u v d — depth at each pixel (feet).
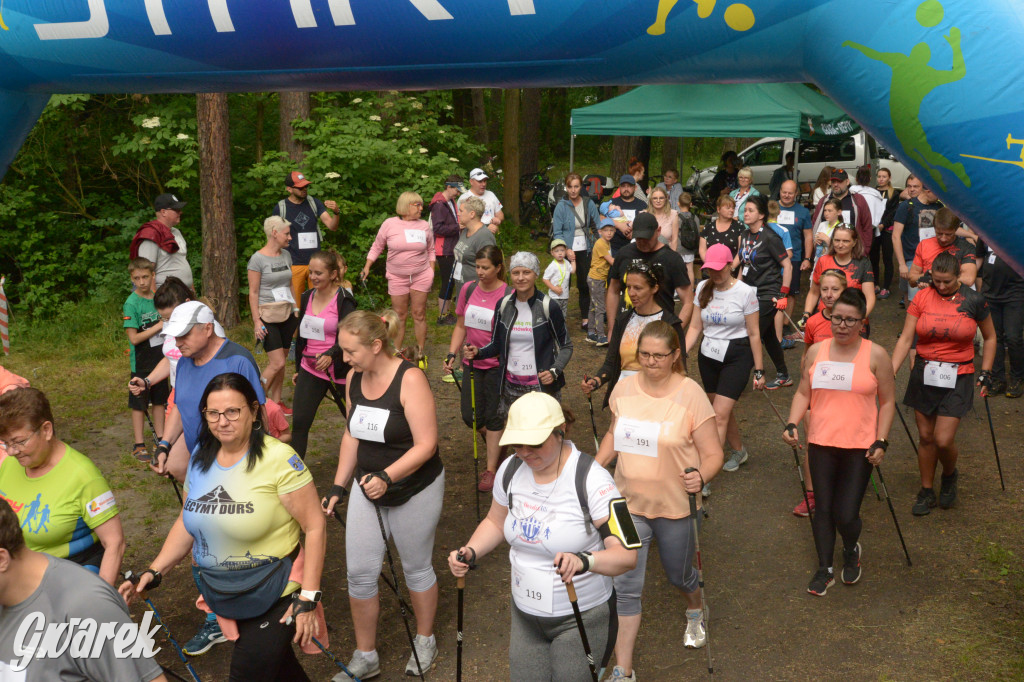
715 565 18.10
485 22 13.98
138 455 23.49
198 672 14.76
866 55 11.99
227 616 11.69
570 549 10.90
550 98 113.91
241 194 41.09
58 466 11.87
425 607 14.71
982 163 11.16
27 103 16.92
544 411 10.67
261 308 25.40
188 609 16.90
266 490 11.39
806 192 55.21
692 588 14.42
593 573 10.78
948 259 18.56
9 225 39.09
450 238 36.76
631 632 13.66
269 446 11.59
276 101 45.91
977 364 29.22
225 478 11.43
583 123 42.65
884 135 12.23
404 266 31.27
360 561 14.08
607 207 35.58
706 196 60.70
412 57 14.66
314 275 19.79
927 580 17.13
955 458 19.60
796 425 16.85
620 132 42.04
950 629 15.47
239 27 14.74
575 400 28.45
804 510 20.10
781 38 13.05
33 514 11.77
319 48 14.79
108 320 36.63
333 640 15.79
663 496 13.70
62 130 39.83
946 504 19.99
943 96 11.28
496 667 14.82
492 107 102.99
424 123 47.11
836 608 16.33
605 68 14.24
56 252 39.11
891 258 40.78
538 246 56.90
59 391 30.01
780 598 16.76
